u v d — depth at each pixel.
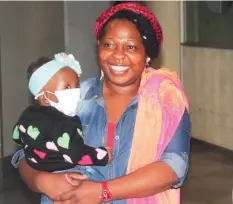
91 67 9.11
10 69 6.47
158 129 2.00
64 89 2.02
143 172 1.91
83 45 8.97
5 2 6.36
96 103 2.13
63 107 2.01
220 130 7.18
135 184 1.89
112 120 2.10
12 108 6.48
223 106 7.10
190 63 7.64
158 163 1.93
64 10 8.66
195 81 7.58
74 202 1.92
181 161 1.95
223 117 7.11
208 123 7.39
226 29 6.99
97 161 1.98
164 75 2.10
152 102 2.04
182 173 1.95
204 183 5.66
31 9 7.11
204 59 7.39
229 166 6.38
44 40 7.66
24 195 5.19
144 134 2.02
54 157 1.97
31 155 2.00
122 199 1.97
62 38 8.57
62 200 1.94
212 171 6.15
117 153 2.04
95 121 2.10
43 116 1.97
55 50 8.16
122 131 2.05
